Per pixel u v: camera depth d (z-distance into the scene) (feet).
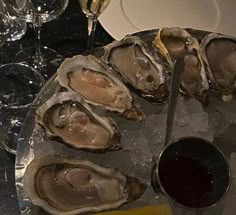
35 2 1.13
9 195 1.06
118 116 1.00
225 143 1.01
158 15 1.28
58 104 0.99
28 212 0.90
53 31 1.26
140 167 0.96
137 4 1.28
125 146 0.97
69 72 1.04
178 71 0.90
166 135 0.96
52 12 1.14
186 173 0.92
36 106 1.01
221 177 0.91
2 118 1.15
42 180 0.92
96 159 0.97
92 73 1.04
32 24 1.25
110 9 1.25
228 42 1.10
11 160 1.10
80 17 1.28
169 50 1.08
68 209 0.90
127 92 1.02
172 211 0.91
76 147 0.95
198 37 1.13
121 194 0.92
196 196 0.91
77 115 0.99
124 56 1.07
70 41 1.26
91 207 0.90
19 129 1.13
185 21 1.29
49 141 0.97
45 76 1.22
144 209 0.90
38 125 0.96
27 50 1.25
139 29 1.25
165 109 1.02
